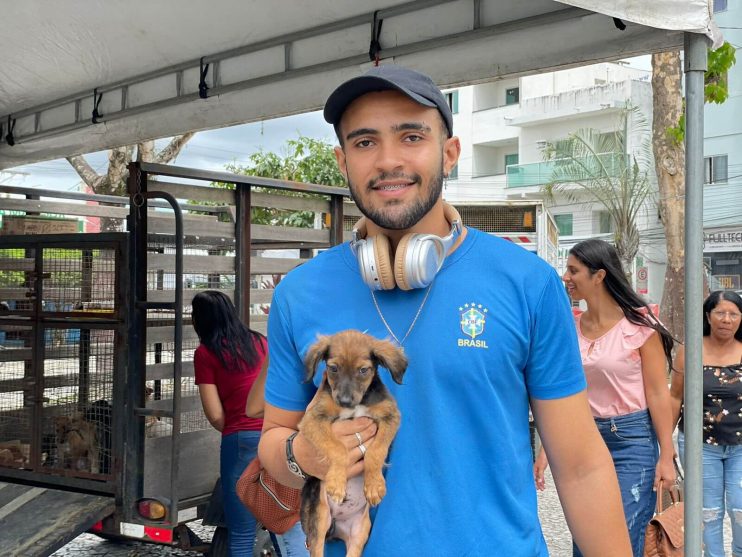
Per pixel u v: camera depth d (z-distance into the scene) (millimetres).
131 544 5891
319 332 1985
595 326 4070
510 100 39062
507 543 1808
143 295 4504
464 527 1802
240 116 5398
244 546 4551
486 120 38812
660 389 3947
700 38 2895
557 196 33938
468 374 1836
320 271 2062
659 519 3551
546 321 1917
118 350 4480
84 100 6148
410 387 1864
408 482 1841
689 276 2893
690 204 2900
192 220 4797
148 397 4777
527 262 1940
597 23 3672
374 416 1861
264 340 4766
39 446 4773
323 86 4883
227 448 4531
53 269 4730
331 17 4570
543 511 6801
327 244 5883
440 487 1819
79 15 4453
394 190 1905
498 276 1909
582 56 3779
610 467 2016
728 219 29312
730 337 4633
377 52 4461
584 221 33250
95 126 6270
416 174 1904
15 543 4141
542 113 36031
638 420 3883
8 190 5965
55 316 4691
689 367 2883
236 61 5199
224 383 4516
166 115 5770
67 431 4672
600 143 29625
